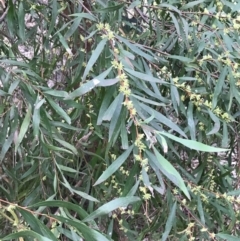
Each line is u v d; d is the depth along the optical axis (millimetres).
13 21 1098
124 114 831
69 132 1267
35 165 1137
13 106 980
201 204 1130
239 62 1098
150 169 1123
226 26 1107
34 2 1176
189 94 1026
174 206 1079
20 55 1310
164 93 1180
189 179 1258
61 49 1358
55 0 1092
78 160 1303
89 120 1239
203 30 1132
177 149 1326
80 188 1296
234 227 1270
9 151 1276
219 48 1104
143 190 933
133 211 1156
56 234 848
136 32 1262
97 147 1285
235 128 1282
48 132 1001
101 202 1248
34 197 1120
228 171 1243
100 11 1000
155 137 828
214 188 1270
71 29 1034
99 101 1076
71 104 987
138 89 1055
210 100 1098
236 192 1149
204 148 747
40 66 1236
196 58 1088
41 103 907
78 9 1130
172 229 1287
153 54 1050
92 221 890
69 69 1330
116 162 826
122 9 1134
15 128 986
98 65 1071
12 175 1172
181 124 1213
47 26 1297
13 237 711
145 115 890
